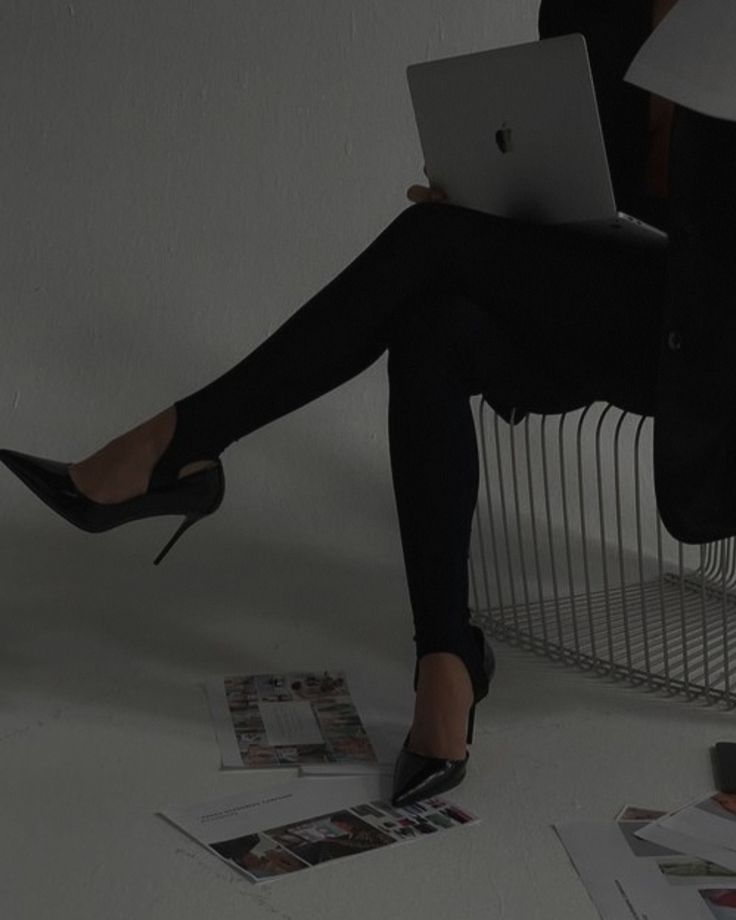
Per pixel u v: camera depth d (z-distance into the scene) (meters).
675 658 2.28
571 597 2.27
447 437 1.85
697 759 1.93
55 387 3.03
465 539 1.86
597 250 1.95
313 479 2.98
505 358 1.97
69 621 2.42
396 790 1.78
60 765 1.89
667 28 1.59
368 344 1.94
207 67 3.06
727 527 1.88
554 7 2.14
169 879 1.60
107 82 3.04
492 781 1.86
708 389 1.79
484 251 1.89
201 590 2.57
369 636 2.39
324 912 1.54
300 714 2.05
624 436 3.15
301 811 1.76
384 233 1.90
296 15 3.07
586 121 1.76
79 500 2.00
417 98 1.97
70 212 3.06
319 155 3.11
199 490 2.05
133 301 3.08
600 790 1.83
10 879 1.60
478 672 1.85
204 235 3.09
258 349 1.97
